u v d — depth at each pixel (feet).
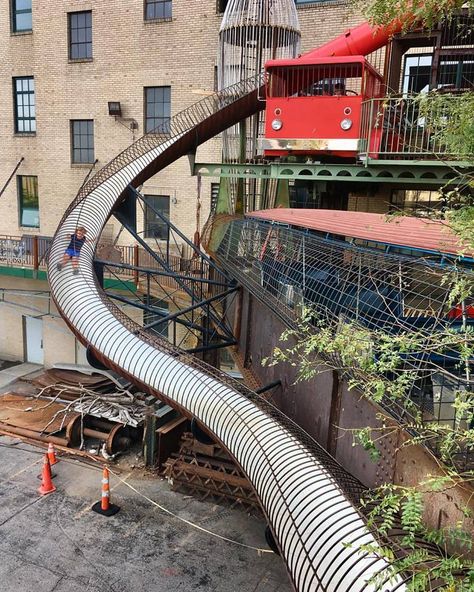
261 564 33.09
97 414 49.55
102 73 71.36
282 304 25.50
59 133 75.66
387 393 15.15
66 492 41.09
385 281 17.38
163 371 26.12
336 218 31.35
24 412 55.83
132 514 38.27
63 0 71.97
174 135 47.93
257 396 23.70
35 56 75.25
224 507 39.81
